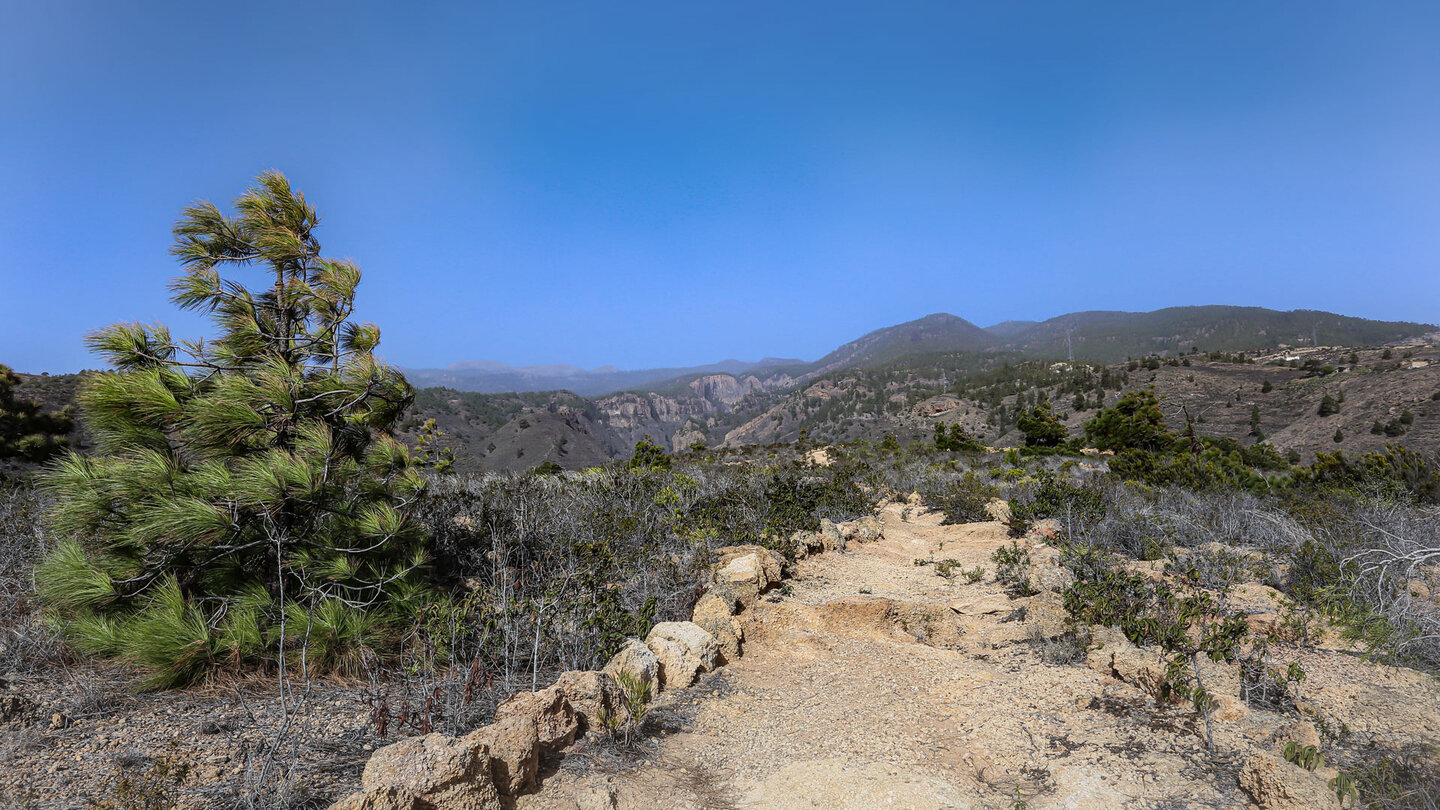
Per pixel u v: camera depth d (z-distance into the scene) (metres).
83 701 3.74
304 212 5.60
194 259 5.38
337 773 3.31
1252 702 4.33
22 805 2.75
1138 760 3.57
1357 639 5.24
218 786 3.06
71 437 12.84
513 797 3.27
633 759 3.77
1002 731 4.08
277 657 4.47
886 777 3.49
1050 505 11.11
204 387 5.01
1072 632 5.71
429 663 4.52
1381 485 11.61
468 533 7.43
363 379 5.23
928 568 8.62
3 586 5.14
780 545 8.40
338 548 5.05
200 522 4.45
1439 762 3.27
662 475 13.34
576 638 5.21
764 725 4.34
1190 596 5.89
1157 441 31.05
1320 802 2.85
